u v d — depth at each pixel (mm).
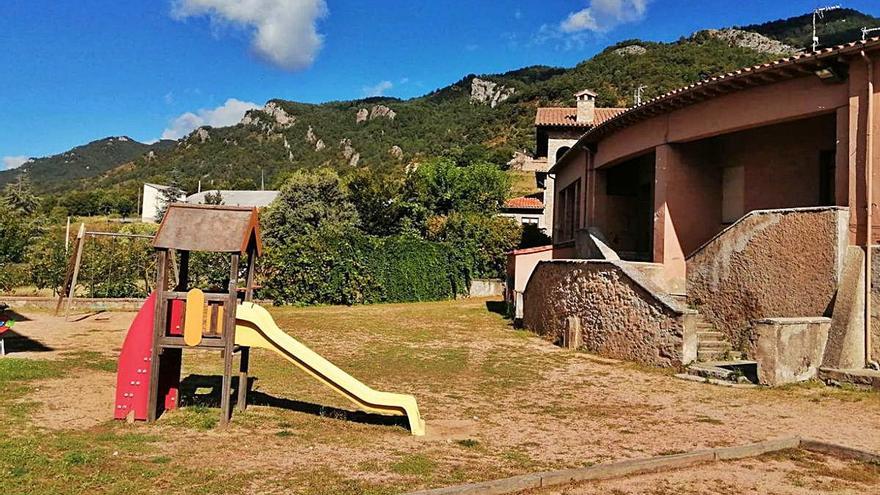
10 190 62062
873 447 6445
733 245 12234
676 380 10336
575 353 13305
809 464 5949
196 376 9891
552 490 5059
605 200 20203
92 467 5258
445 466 5594
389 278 26031
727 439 6773
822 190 13016
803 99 11664
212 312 7211
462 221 30422
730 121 13156
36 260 23188
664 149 15062
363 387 7438
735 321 12078
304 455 5887
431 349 13891
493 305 24188
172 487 4816
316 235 25500
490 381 10391
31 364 10047
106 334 15125
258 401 8383
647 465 5676
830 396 8867
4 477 4863
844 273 10266
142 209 75750
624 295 12469
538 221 43438
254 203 64750
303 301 24297
